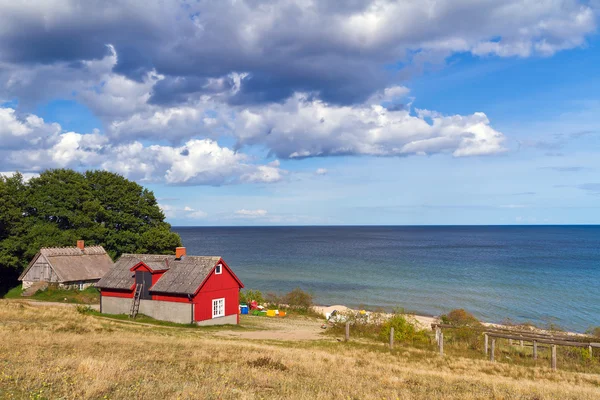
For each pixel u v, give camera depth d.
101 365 15.91
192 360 19.94
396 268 119.25
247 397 13.27
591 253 168.75
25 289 60.62
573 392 18.72
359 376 19.58
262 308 58.94
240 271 113.38
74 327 29.52
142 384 14.02
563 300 73.69
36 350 18.84
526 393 17.77
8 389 12.41
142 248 73.25
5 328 25.72
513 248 198.88
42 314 34.28
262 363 20.38
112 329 31.88
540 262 134.38
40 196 69.06
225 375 16.81
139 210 76.19
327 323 48.19
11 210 62.66
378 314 44.69
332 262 135.88
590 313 63.97
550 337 30.06
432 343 34.62
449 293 80.44
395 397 15.03
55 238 65.12
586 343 26.94
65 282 58.47
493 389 17.95
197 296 43.16
